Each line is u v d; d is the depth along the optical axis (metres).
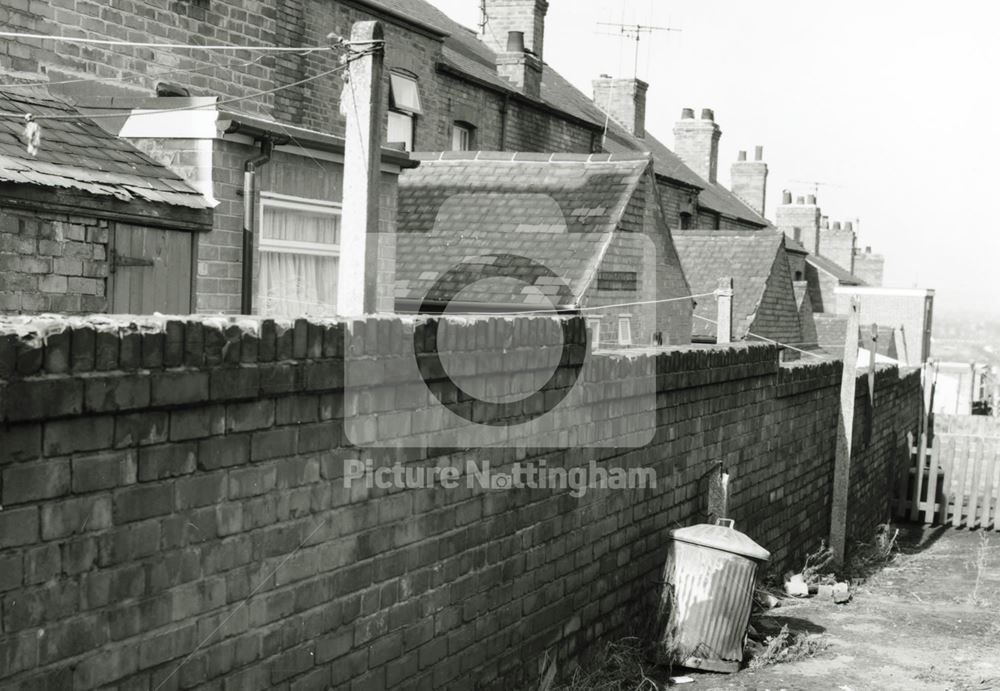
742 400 10.18
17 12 8.80
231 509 4.09
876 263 67.44
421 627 5.42
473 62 22.11
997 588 12.72
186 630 3.88
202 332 3.86
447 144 19.61
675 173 31.78
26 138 7.91
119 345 3.51
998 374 44.28
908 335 44.78
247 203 9.45
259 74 11.73
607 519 7.60
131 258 8.43
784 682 7.82
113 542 3.55
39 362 3.23
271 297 10.18
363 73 7.04
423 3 24.28
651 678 7.68
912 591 12.42
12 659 3.20
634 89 34.03
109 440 3.52
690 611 7.86
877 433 16.73
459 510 5.75
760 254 25.80
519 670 6.45
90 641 3.47
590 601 7.40
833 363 13.52
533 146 23.17
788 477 11.80
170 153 9.24
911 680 8.13
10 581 3.19
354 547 4.86
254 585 4.23
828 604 10.84
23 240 7.48
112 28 9.77
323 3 15.67
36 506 3.27
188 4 10.69
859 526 15.52
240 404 4.11
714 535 7.96
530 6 24.89
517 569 6.38
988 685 8.08
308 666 4.57
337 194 10.80
